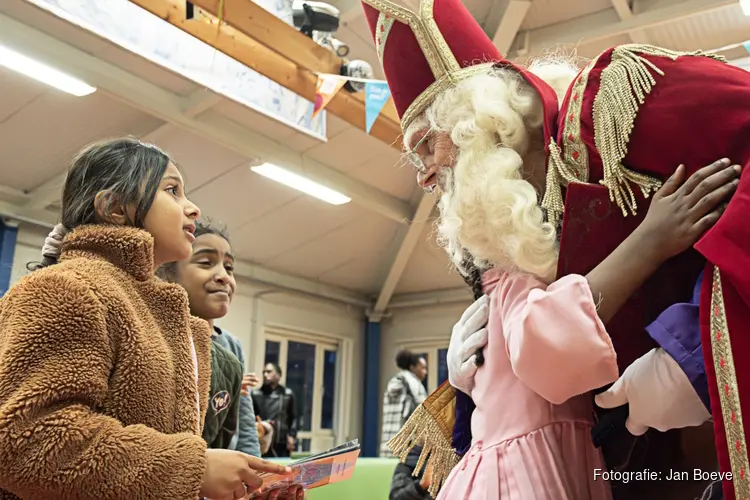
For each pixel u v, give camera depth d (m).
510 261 0.94
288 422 5.94
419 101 1.05
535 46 4.95
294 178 6.07
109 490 0.81
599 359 0.76
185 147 5.59
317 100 3.44
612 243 0.86
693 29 4.71
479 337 1.00
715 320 0.75
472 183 0.92
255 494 1.04
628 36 4.88
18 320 0.86
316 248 7.78
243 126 5.51
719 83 0.82
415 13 1.06
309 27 3.46
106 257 1.01
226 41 3.07
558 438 0.91
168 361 0.98
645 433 0.96
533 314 0.79
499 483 0.88
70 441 0.81
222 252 1.74
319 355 8.80
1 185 5.38
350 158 6.38
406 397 5.91
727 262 0.72
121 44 2.65
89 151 1.10
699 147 0.81
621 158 0.85
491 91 0.97
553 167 0.90
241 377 1.69
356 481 2.96
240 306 7.68
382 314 9.24
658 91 0.85
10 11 3.97
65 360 0.85
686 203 0.79
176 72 2.88
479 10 4.77
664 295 0.88
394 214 7.14
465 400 1.08
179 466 0.84
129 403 0.91
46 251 1.08
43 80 4.27
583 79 0.92
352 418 9.04
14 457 0.80
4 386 0.82
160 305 1.04
